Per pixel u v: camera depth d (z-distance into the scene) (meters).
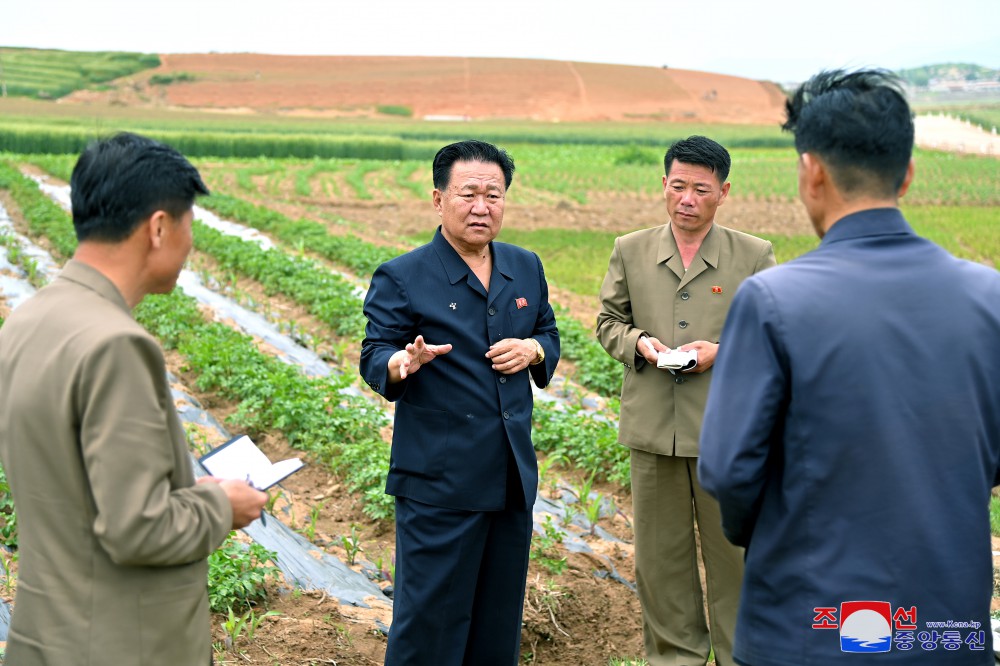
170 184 2.34
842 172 2.44
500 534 3.79
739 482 2.33
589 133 84.62
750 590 2.48
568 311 13.17
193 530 2.25
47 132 49.53
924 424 2.28
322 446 7.19
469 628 3.90
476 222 3.65
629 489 7.05
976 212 29.62
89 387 2.13
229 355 8.92
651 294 4.39
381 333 3.66
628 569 5.73
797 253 22.19
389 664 3.75
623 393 4.52
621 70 147.50
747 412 2.33
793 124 2.65
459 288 3.73
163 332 10.35
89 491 2.20
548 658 4.77
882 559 2.27
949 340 2.31
